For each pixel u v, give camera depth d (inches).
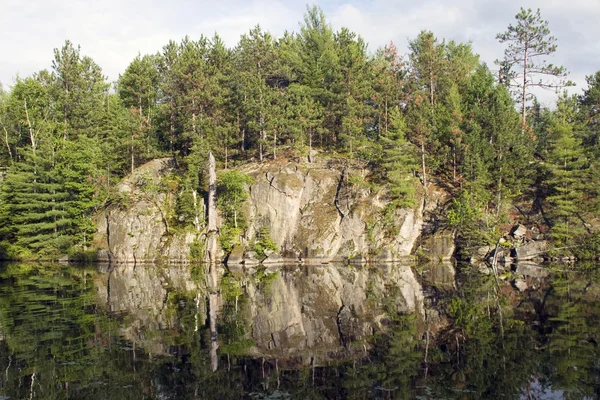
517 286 1414.9
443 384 616.7
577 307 1074.7
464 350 758.5
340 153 2632.9
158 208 2433.6
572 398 562.9
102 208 2546.8
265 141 2512.3
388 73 2618.1
